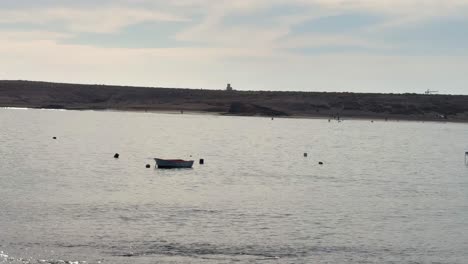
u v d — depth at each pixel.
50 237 45.00
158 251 42.50
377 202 62.69
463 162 108.88
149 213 53.84
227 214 54.34
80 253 41.50
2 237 44.47
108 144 126.56
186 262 40.44
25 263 39.19
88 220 50.59
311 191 69.00
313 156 113.69
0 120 194.75
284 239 46.41
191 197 62.56
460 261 42.50
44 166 85.81
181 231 47.78
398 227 51.41
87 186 68.44
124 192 64.81
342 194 67.38
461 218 55.31
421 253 44.03
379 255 43.31
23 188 65.38
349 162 104.44
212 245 44.25
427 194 68.88
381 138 168.75
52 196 60.94
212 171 85.88
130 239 45.12
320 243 45.72
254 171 87.25
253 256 42.16
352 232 49.19
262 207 58.03
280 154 116.06
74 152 107.56
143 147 123.25
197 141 141.50
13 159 93.38
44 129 161.38
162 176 79.00
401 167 98.69
